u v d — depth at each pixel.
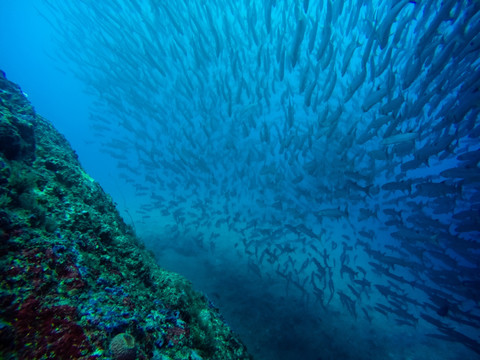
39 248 1.75
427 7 4.95
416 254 8.03
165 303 2.62
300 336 6.90
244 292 8.58
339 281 11.43
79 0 12.88
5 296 1.35
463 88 5.46
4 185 2.03
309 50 4.50
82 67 17.83
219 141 13.51
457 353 7.62
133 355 1.53
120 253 2.68
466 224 7.06
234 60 7.14
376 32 4.19
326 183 11.63
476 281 7.37
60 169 3.05
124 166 16.03
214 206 19.48
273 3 4.35
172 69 14.69
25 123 2.79
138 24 11.84
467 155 6.19
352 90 4.72
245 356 3.06
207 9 7.07
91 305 1.70
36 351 1.24
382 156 6.19
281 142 7.02
